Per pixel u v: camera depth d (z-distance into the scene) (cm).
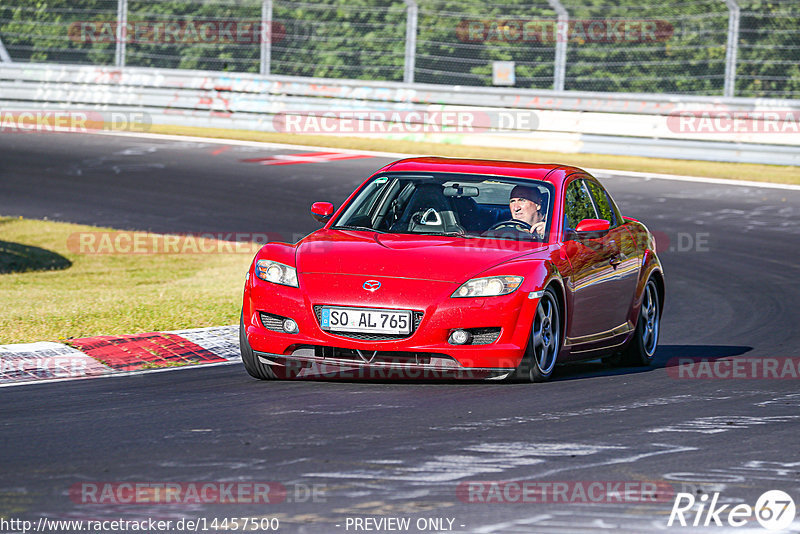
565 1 7994
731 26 7069
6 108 8588
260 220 5322
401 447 1675
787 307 3597
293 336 2133
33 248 4722
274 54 8581
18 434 1767
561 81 7400
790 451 1700
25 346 2595
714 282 4084
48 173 6456
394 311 2098
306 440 1719
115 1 8975
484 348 2109
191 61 8862
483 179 2475
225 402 2028
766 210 5625
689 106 7119
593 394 2147
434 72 7775
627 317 2597
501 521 1326
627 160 7069
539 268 2206
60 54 9044
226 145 7544
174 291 3669
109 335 2756
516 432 1789
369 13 8456
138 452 1641
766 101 6975
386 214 2447
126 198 5822
